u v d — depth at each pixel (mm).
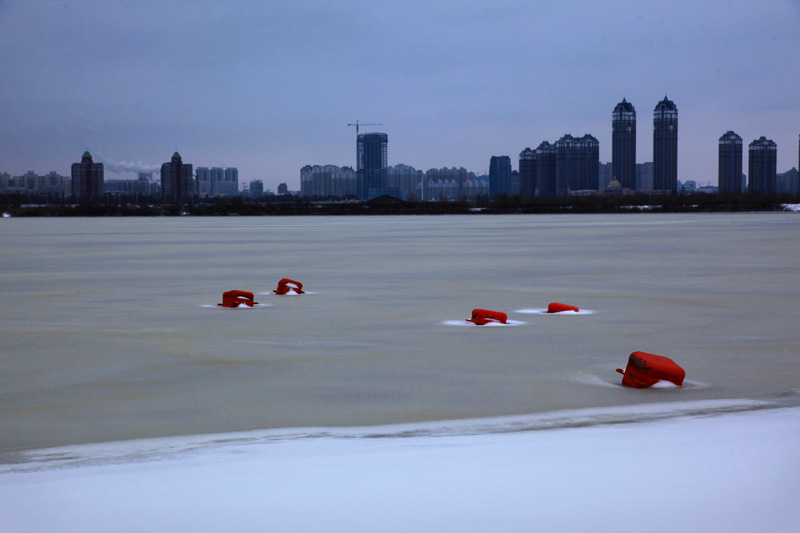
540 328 18812
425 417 10695
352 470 7570
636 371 12570
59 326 19422
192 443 9375
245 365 14531
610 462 7711
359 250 51594
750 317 20500
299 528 5973
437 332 18281
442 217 179625
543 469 7477
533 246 55125
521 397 11906
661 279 30750
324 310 22172
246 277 32750
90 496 6852
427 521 6086
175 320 20359
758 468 7422
